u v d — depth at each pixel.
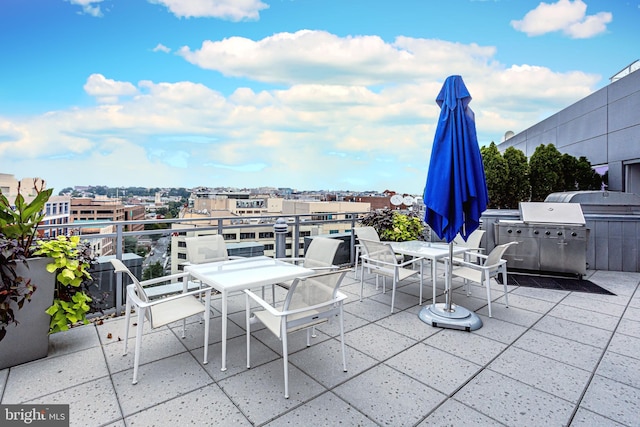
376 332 3.03
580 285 4.62
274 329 2.19
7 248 2.24
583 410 1.93
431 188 3.07
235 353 2.61
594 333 3.01
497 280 4.86
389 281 4.90
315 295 2.22
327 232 5.92
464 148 3.01
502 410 1.93
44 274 2.47
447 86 3.11
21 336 2.40
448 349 2.69
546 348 2.71
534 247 5.20
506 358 2.55
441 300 3.98
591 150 10.20
